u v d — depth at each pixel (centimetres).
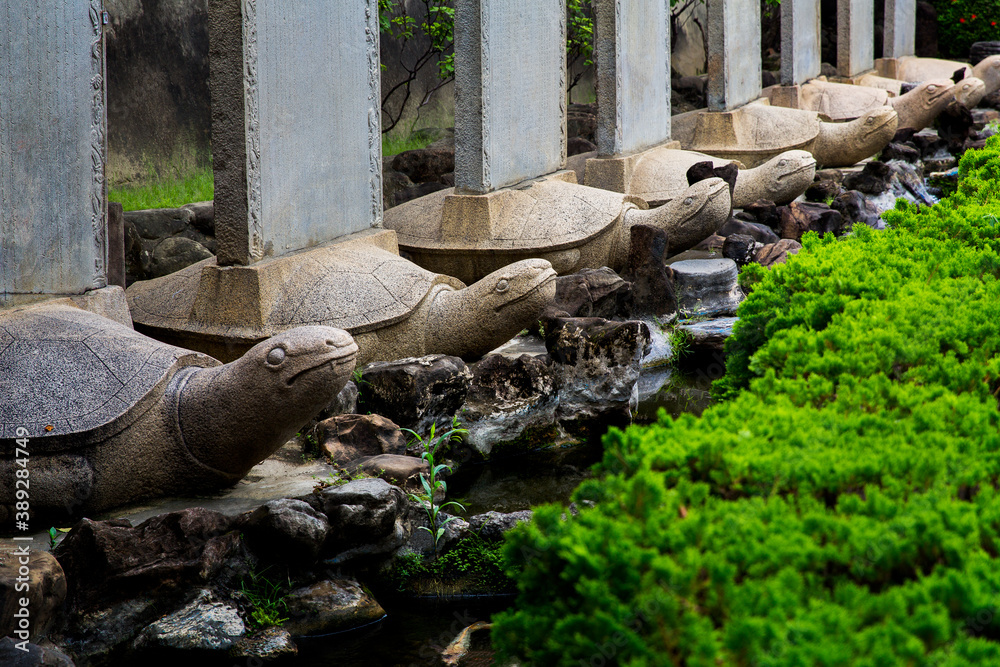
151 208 827
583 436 617
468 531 444
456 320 611
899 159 1271
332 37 646
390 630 400
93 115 506
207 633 370
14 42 462
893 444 274
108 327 453
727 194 808
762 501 245
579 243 778
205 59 992
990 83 1700
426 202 840
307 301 584
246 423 428
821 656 183
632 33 982
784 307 443
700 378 716
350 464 475
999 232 559
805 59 1509
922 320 386
